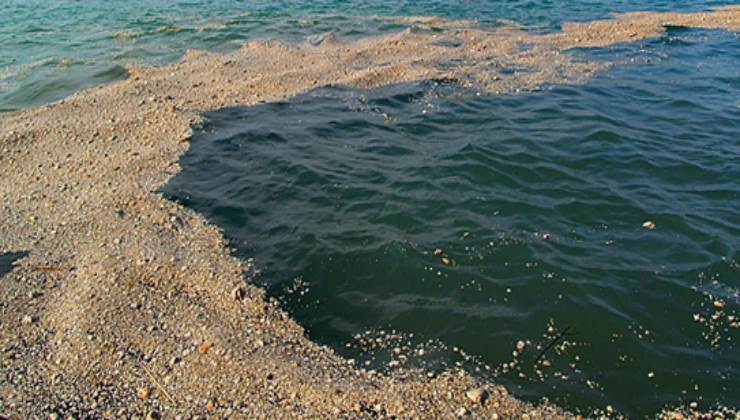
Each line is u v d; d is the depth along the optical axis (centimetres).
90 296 881
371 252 995
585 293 880
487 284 909
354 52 2112
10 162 1316
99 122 1485
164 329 825
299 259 987
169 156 1319
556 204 1107
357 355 795
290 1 3177
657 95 1642
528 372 758
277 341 813
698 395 719
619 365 765
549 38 2316
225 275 940
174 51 2178
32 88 1770
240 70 1928
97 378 748
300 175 1235
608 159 1265
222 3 3103
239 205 1141
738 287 886
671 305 855
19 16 2769
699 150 1298
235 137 1407
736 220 1042
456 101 1631
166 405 709
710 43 2161
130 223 1074
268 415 693
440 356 788
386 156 1312
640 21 2548
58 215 1111
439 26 2562
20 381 742
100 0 3156
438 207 1109
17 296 893
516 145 1334
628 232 1021
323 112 1562
